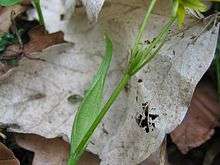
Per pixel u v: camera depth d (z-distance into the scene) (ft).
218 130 0.54
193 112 0.53
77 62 0.52
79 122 0.42
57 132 0.50
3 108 0.50
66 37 0.53
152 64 0.50
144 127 0.49
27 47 0.53
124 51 0.52
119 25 0.53
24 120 0.50
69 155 0.46
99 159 0.50
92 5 0.49
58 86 0.51
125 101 0.51
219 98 0.53
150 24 0.52
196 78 0.48
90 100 0.42
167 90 0.49
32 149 0.50
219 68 0.52
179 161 0.53
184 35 0.50
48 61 0.52
